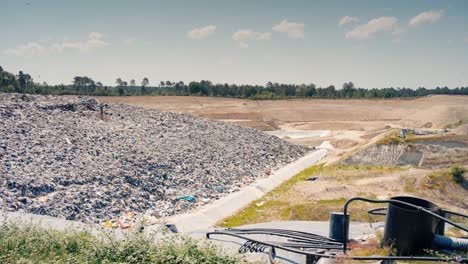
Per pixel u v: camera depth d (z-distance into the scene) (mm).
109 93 150125
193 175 36438
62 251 12109
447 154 47562
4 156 28531
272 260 12656
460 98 139750
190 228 26047
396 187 37781
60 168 29188
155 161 36188
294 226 21297
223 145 48500
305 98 153500
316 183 39781
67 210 24328
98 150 34781
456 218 25688
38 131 35344
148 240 12844
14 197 23516
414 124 94438
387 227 12172
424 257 10742
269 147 54031
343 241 12312
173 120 53625
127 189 29625
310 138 74188
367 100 139750
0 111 37656
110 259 11719
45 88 130250
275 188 38500
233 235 14758
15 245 11914
